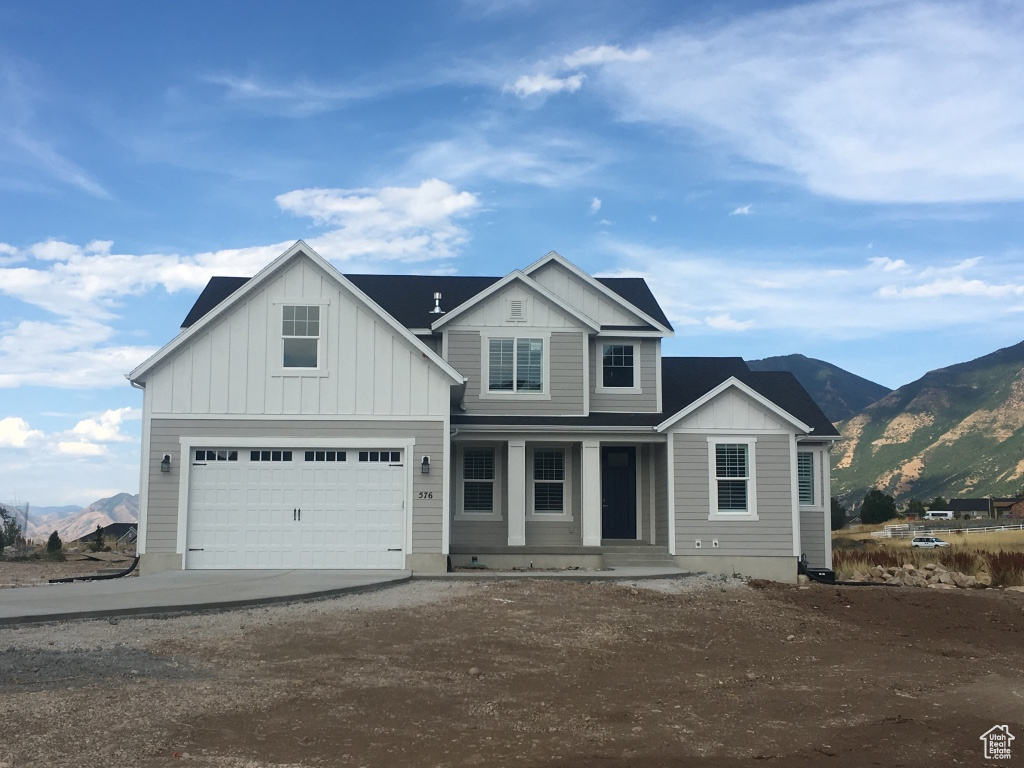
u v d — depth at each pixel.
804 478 26.08
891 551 39.56
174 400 20.56
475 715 9.23
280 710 9.03
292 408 20.69
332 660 11.30
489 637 13.09
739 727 9.27
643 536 25.08
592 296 25.53
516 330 24.58
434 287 27.41
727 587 20.80
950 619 17.59
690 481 23.42
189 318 24.25
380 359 20.92
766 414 23.67
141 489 20.31
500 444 24.70
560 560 23.19
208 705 9.03
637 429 23.53
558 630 13.91
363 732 8.48
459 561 23.00
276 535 20.52
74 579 20.98
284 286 20.92
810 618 17.03
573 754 8.12
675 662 12.38
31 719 8.28
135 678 9.95
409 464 20.77
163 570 20.12
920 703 10.55
